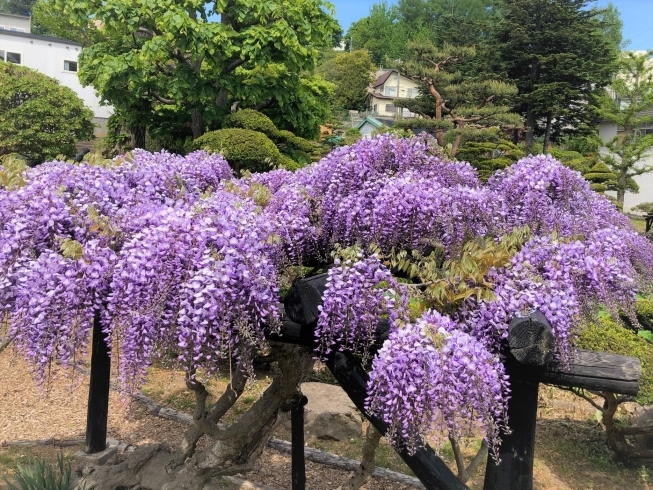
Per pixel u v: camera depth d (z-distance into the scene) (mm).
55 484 2943
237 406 4387
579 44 19812
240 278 1713
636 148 15586
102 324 1878
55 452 3652
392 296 1760
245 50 6180
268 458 3730
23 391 4512
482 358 1570
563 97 18766
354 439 4020
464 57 15922
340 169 2176
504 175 2410
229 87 6582
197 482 2797
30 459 3395
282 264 2037
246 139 5996
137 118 7363
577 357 1779
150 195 2578
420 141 2305
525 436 1819
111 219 2074
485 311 1728
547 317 1655
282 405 2781
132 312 1702
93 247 1869
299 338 2000
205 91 6547
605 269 1761
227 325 1677
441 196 1983
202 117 6895
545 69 20453
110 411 4305
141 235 1813
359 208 2045
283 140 7090
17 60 17781
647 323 3775
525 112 20812
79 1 6430
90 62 6852
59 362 1835
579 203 2330
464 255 1775
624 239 2174
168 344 1707
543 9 19984
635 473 3707
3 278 1874
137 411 4316
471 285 1802
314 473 3539
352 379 1954
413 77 15664
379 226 1958
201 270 1659
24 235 1953
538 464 3725
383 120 29484
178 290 1705
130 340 1713
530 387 1803
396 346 1567
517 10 20109
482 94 15688
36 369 1855
